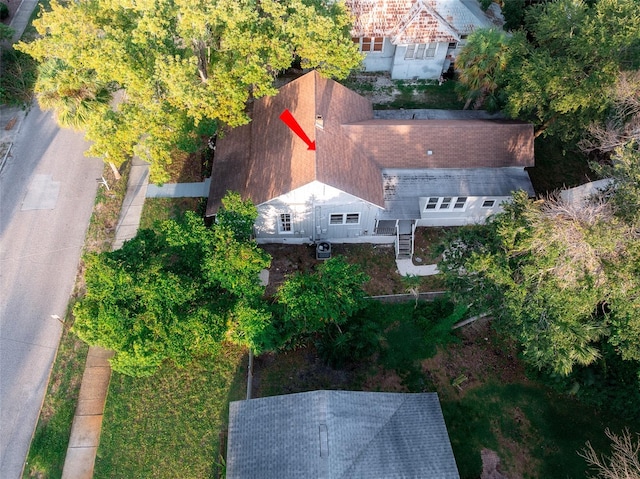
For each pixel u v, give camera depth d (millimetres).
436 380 23516
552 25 28656
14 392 22594
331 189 24516
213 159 30156
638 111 24391
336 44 25828
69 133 33438
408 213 26656
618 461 18234
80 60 22406
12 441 21391
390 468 17219
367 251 28484
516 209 19984
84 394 22688
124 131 22703
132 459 20922
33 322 24703
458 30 36688
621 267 17000
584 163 33156
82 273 26531
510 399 23062
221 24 25125
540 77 27031
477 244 21172
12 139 32719
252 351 23188
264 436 18328
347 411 18375
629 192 17312
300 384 23109
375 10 35812
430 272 27594
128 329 19172
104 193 30125
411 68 37844
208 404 22422
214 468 20719
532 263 18734
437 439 18516
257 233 27891
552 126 29000
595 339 20297
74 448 21250
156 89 23281
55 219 28797
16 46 23141
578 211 18203
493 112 34031
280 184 25047
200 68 27375
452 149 27906
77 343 24109
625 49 26125
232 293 22016
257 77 23938
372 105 35250
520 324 19828
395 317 25609
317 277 22562
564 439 22016
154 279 19172
